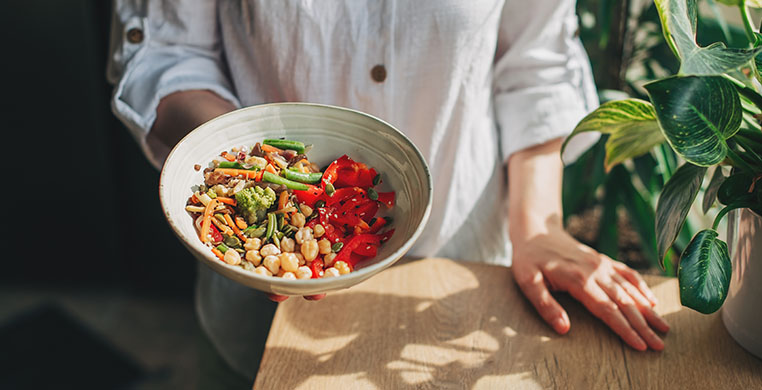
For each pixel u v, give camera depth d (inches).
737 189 29.9
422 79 39.7
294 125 31.9
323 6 37.1
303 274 28.5
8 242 100.9
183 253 100.1
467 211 45.4
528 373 32.5
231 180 30.4
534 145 44.0
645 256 74.2
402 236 28.3
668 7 25.9
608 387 31.9
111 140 91.9
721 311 35.9
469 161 43.8
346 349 33.5
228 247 29.3
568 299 37.3
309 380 31.8
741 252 32.0
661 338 34.8
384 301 36.5
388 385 31.6
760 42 29.4
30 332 97.7
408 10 37.3
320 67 39.1
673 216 31.3
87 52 84.2
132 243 101.0
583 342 34.4
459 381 31.9
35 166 93.5
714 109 26.3
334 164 31.5
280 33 38.1
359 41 38.1
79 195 96.0
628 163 72.7
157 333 98.9
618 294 35.8
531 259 38.7
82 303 103.0
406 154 29.9
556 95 43.1
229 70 43.4
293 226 30.3
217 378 54.6
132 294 105.0
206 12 40.6
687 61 25.0
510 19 43.4
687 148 25.8
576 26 44.6
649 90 26.0
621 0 64.4
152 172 93.6
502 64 44.9
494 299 37.0
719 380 32.4
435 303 36.6
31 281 105.0
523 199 42.5
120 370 92.7
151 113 38.8
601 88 70.2
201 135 30.0
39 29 82.8
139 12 41.0
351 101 40.4
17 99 87.8
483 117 43.6
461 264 39.7
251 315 48.8
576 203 72.1
